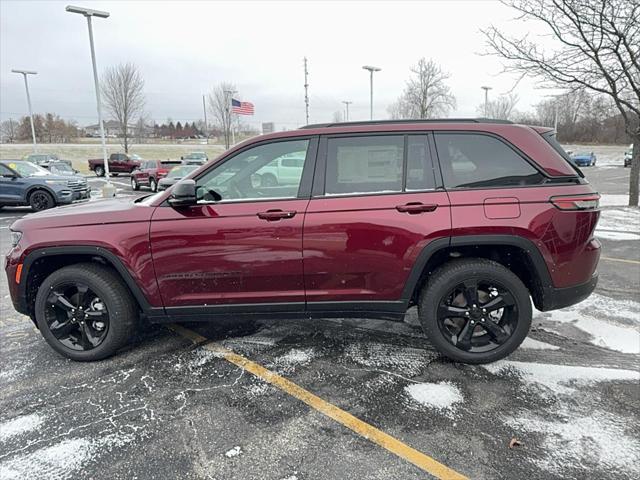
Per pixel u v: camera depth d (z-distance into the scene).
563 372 3.07
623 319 4.00
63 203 12.61
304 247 3.04
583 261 3.04
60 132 70.12
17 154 44.50
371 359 3.31
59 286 3.31
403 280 3.06
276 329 3.89
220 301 3.21
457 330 3.23
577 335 3.68
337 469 2.18
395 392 2.86
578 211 2.97
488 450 2.30
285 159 3.14
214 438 2.43
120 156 31.81
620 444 2.33
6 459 2.30
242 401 2.79
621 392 2.82
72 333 3.42
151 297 3.22
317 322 4.03
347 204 3.02
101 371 3.21
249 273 3.12
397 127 3.11
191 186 2.96
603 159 45.28
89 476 2.17
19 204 12.23
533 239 2.94
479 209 2.95
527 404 2.71
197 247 3.10
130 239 3.13
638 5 7.93
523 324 3.09
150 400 2.82
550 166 3.01
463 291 3.13
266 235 3.05
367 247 3.02
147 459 2.28
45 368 3.29
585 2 8.31
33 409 2.75
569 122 55.69
